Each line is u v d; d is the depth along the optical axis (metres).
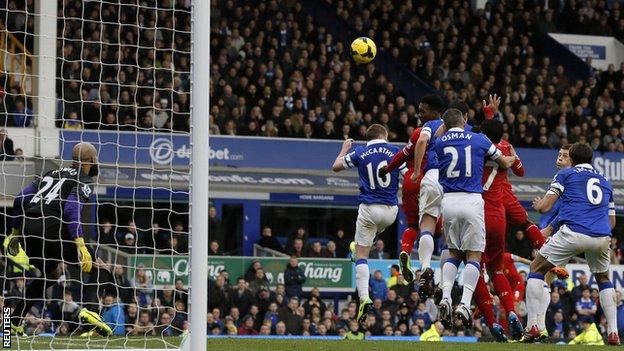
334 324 24.25
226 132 30.34
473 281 13.27
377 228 15.04
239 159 30.28
